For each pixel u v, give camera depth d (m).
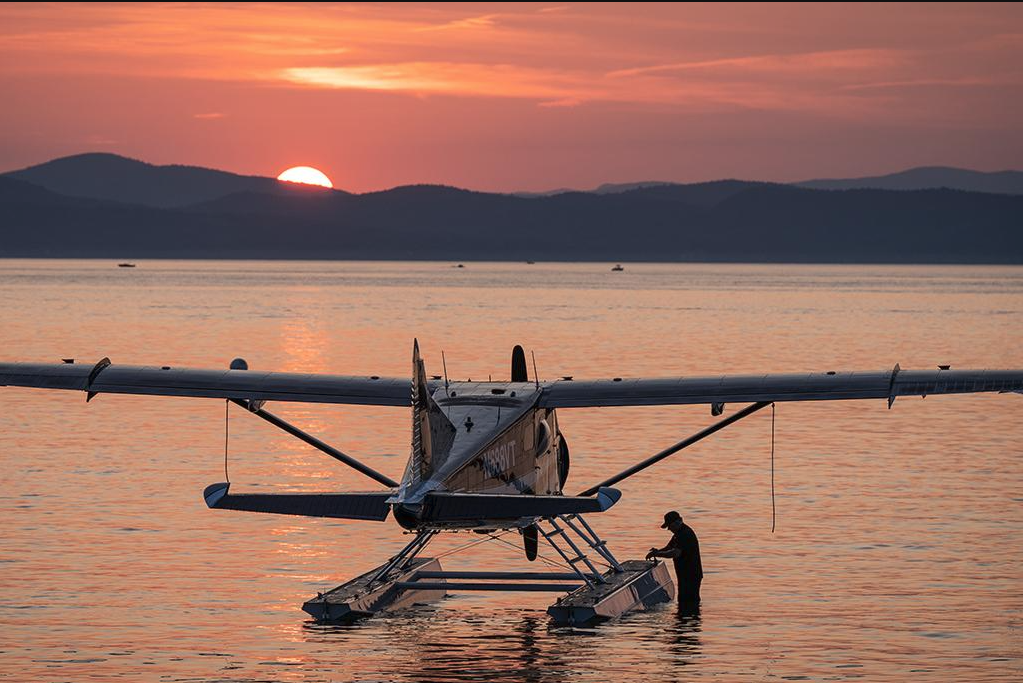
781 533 66.69
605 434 108.56
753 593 54.75
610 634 48.72
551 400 50.97
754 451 98.31
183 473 85.06
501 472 48.25
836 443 103.19
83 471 85.44
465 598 55.19
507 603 54.25
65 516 69.81
